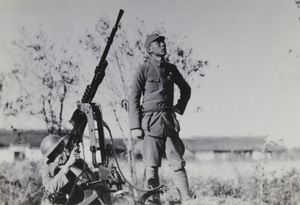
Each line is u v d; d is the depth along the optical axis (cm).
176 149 929
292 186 1002
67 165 827
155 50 935
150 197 927
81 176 842
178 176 926
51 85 1038
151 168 924
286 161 1009
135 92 933
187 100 955
